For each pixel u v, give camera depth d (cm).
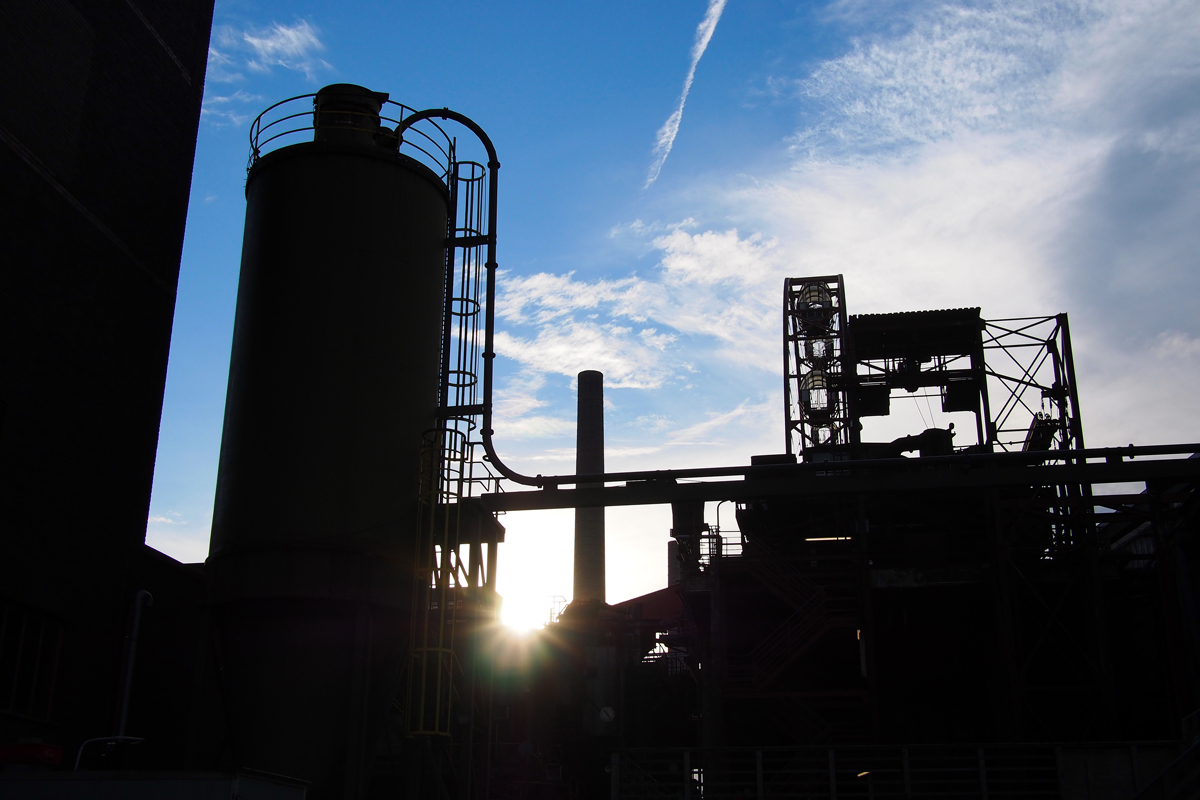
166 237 3006
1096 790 2842
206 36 3303
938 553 4162
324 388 2645
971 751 4303
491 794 4303
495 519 3031
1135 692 4278
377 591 2556
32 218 2436
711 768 3250
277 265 2764
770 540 4506
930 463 3108
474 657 2831
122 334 2770
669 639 5491
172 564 3088
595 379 8100
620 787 3141
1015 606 4047
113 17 2795
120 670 2750
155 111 2989
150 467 2864
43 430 2434
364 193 2833
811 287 5831
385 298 2773
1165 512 3734
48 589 2416
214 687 2630
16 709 2312
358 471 2606
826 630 3978
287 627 2512
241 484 2608
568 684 5153
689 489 3128
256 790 1495
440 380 2995
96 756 2544
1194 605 3575
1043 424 4603
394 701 2788
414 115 3117
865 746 3092
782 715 4059
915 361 4962
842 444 4578
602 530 7656
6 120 2364
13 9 2394
